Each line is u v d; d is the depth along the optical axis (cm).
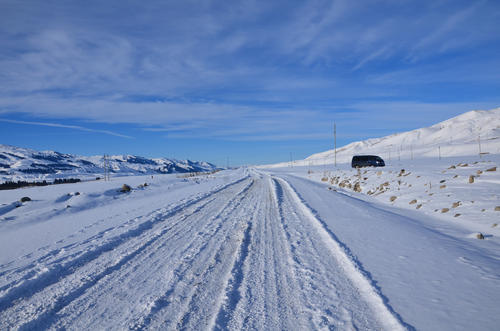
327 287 427
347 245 614
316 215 967
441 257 533
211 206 1271
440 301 363
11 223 1002
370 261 515
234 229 820
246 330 321
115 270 521
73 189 2156
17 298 418
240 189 2056
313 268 505
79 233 814
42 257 600
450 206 979
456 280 427
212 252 612
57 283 469
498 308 341
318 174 3503
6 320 359
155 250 639
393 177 1700
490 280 425
